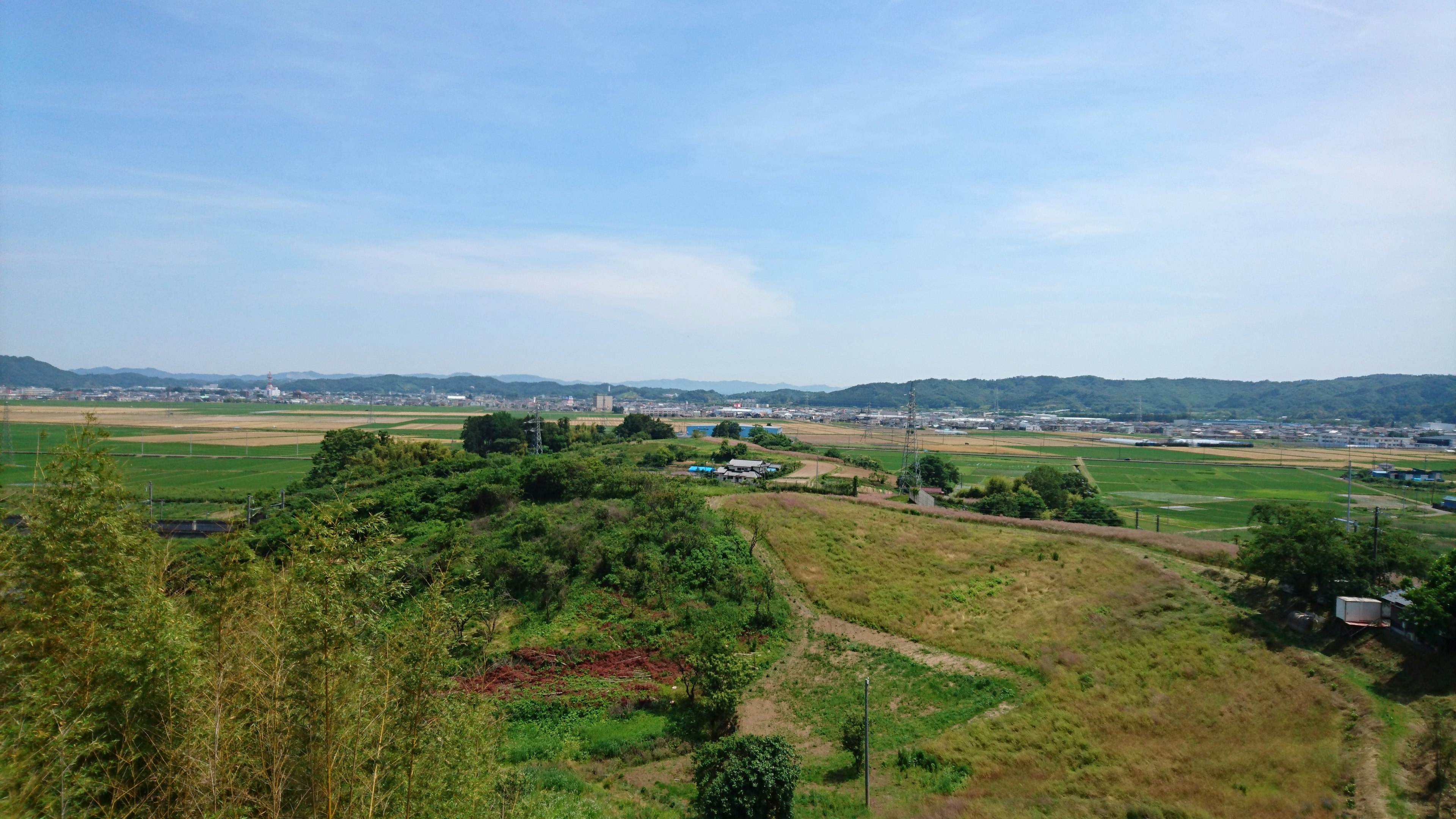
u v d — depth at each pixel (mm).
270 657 18656
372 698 19125
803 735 40094
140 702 17406
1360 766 30625
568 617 51219
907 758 36562
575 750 38125
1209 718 37094
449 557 47844
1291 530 45812
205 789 16609
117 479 22766
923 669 45688
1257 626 43594
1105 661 43438
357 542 22188
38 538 19781
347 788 18109
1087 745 36250
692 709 42156
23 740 15695
